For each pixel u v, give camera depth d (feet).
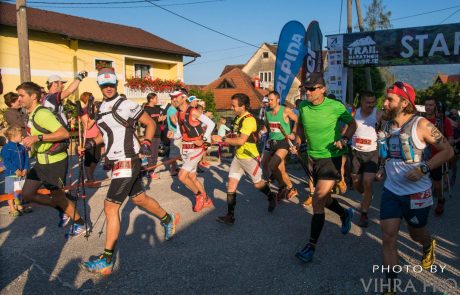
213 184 25.82
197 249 14.24
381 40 38.14
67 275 12.02
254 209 19.72
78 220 15.43
